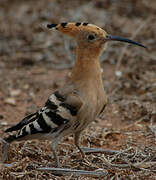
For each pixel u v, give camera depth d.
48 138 9.48
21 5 23.08
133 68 16.59
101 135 11.87
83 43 9.59
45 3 23.02
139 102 13.85
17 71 17.16
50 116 9.16
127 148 10.80
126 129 12.35
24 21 21.19
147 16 21.09
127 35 19.19
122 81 15.54
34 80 16.33
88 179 9.31
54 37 19.56
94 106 9.34
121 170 9.56
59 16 21.28
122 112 13.49
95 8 22.25
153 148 10.77
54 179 9.27
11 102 14.55
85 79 9.40
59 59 17.97
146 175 9.39
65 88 9.45
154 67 16.41
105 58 17.59
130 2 22.61
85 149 10.74
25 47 18.95
